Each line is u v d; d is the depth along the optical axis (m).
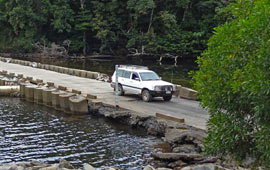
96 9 66.69
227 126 7.49
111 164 12.15
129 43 62.84
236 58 7.23
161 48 62.75
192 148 12.91
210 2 62.41
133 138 15.32
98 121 18.41
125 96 22.20
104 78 29.52
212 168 10.04
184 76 40.28
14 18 66.94
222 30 7.52
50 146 14.19
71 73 33.72
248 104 7.20
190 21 66.25
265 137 6.74
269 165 7.32
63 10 66.31
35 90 23.12
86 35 71.62
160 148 13.84
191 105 19.67
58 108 21.36
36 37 70.31
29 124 17.69
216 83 7.44
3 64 41.06
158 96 20.28
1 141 14.75
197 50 62.59
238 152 7.79
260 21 6.30
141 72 21.52
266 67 6.14
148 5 59.91
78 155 13.12
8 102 23.42
